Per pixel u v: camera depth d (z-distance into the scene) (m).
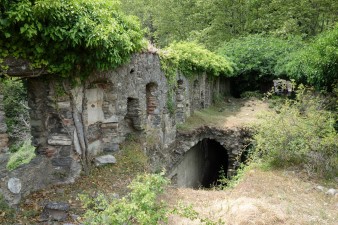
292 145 9.11
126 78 8.03
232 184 9.23
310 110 9.81
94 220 4.06
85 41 5.67
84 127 6.76
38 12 5.05
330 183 8.07
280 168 9.02
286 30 24.52
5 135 5.27
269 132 9.29
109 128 7.71
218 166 19.06
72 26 5.52
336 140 8.55
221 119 15.58
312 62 12.03
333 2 22.89
